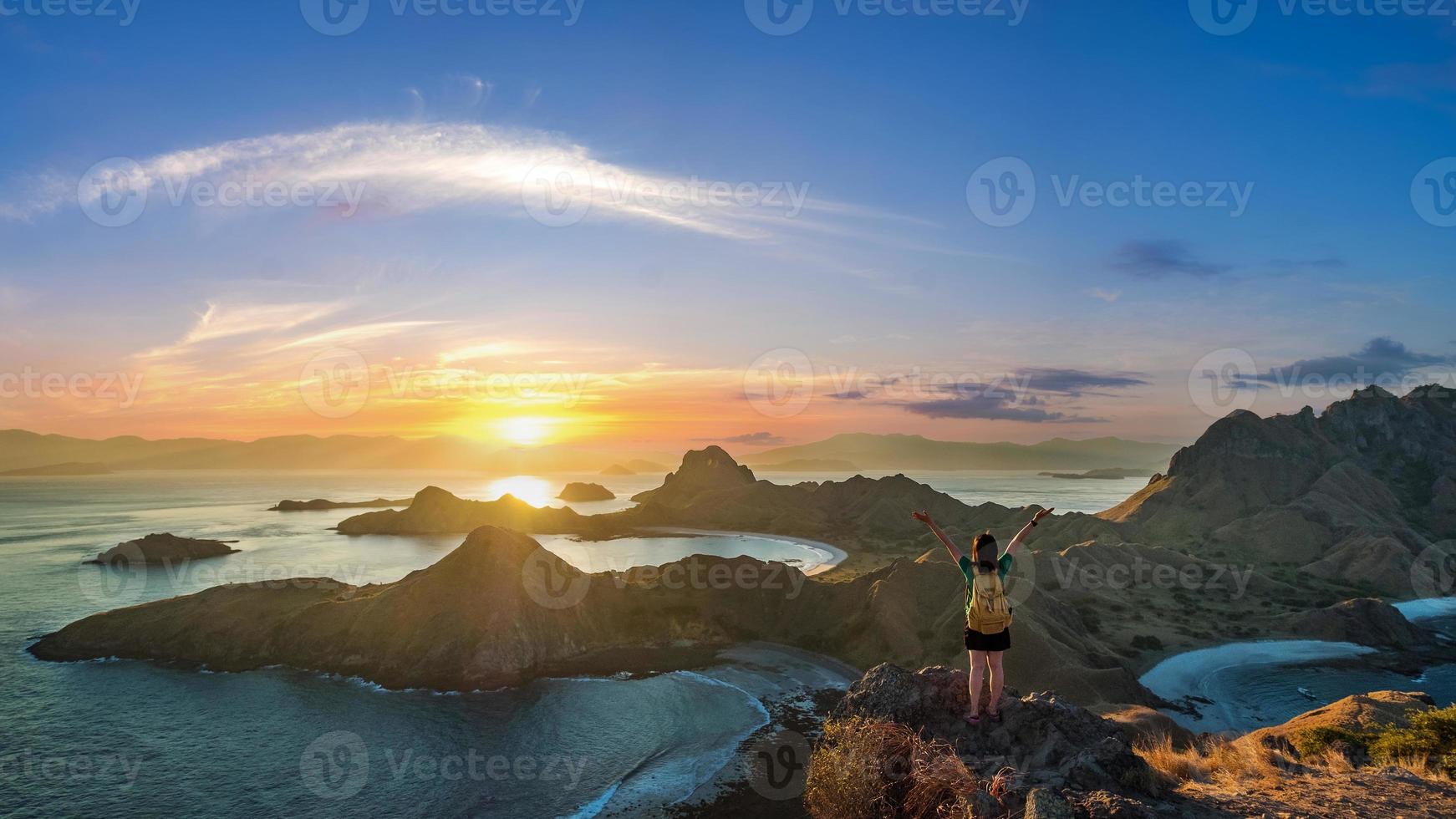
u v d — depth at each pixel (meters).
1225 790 10.62
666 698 69.50
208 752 57.19
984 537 11.16
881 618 83.56
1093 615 97.00
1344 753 19.73
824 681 74.44
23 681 73.62
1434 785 10.88
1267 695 73.81
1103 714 48.72
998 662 10.88
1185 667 81.31
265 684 72.50
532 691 71.62
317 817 46.56
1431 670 82.38
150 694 70.00
